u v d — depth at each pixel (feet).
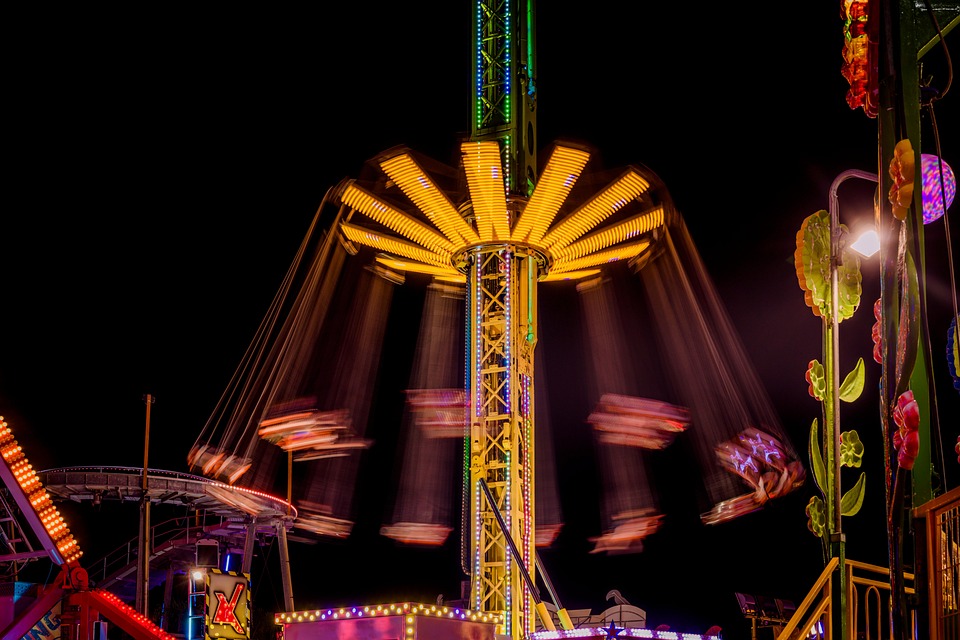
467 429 53.01
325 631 37.47
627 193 53.01
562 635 40.45
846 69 30.66
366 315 92.94
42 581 81.71
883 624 43.98
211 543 119.44
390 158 52.54
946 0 29.84
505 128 55.06
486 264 53.93
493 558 50.62
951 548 24.39
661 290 87.25
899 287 26.99
